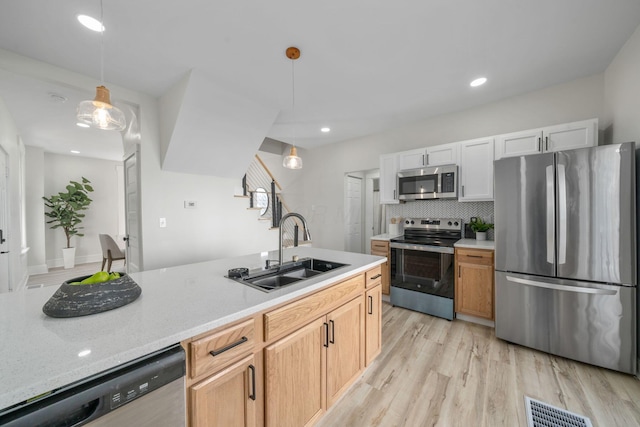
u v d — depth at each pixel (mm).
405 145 3764
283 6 1553
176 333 820
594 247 1925
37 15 1597
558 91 2607
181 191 3059
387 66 2234
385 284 3336
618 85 2121
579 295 1980
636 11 1643
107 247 4457
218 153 3123
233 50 1990
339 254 2225
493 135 2973
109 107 1396
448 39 1892
